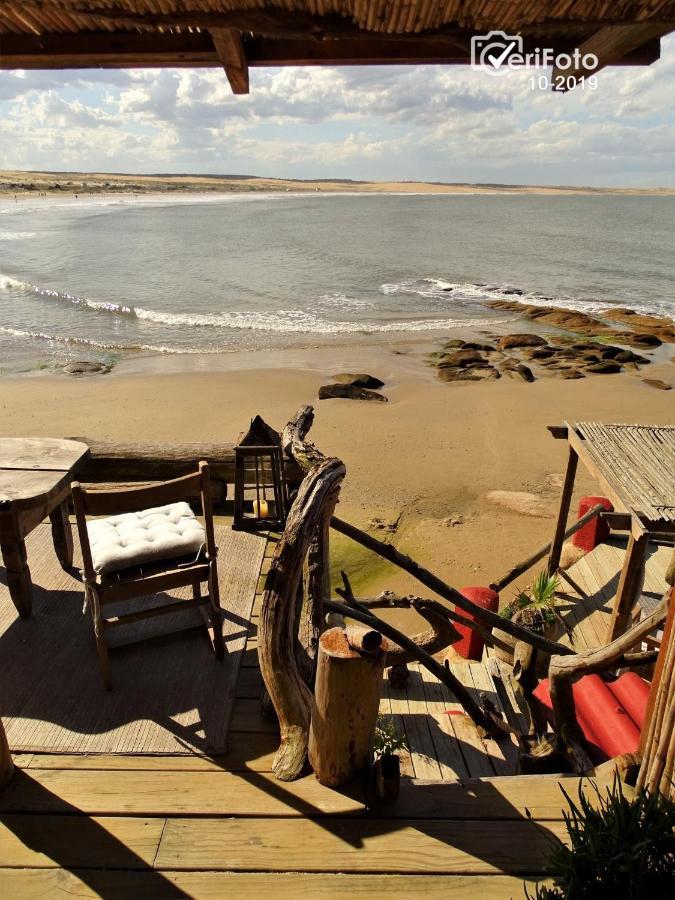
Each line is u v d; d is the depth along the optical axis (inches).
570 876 86.2
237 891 93.0
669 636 98.1
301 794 108.0
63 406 600.4
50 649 145.6
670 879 85.0
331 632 103.8
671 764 95.3
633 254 1823.3
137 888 93.3
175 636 150.1
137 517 144.2
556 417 574.2
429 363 751.7
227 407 601.6
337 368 729.0
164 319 975.0
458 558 344.5
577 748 133.3
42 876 94.8
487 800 107.7
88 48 107.4
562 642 235.5
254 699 132.5
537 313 991.0
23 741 120.0
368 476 451.2
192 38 106.8
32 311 1018.7
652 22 93.1
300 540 112.5
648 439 236.8
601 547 292.8
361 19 94.5
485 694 187.3
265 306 1082.7
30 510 149.2
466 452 495.2
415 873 96.0
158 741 120.3
